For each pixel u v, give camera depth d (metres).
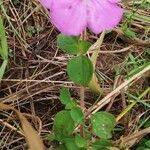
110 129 0.13
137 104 0.16
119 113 0.16
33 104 0.16
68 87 0.16
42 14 0.18
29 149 0.13
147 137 0.15
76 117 0.12
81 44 0.12
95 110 0.15
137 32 0.18
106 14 0.10
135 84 0.16
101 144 0.13
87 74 0.12
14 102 0.16
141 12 0.18
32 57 0.17
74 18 0.10
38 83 0.16
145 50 0.17
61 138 0.13
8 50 0.17
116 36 0.18
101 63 0.17
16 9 0.18
